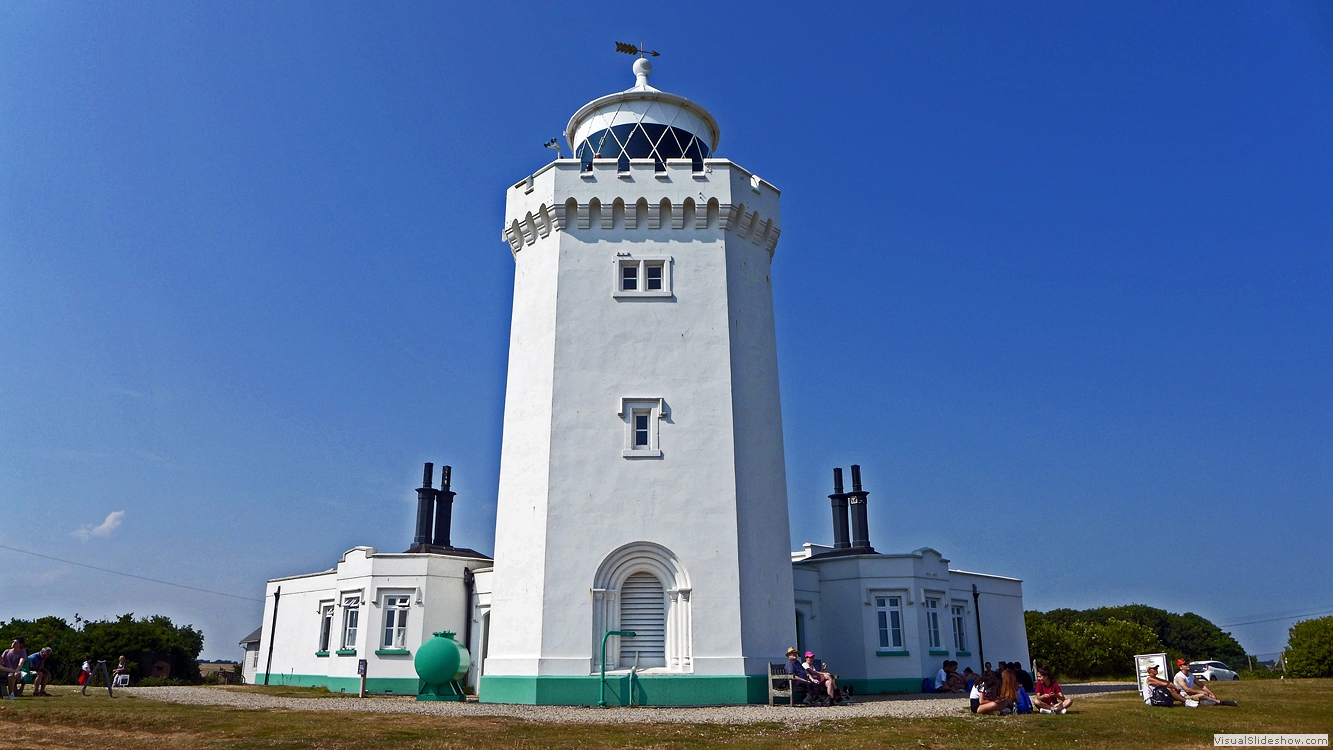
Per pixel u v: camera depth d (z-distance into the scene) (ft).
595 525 74.69
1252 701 69.31
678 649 72.49
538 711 65.77
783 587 78.79
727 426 77.87
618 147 90.07
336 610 105.60
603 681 70.49
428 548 109.19
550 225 83.76
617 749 46.78
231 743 48.37
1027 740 50.70
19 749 47.11
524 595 75.10
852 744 48.96
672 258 82.28
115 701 69.56
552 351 79.41
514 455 80.89
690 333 80.23
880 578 104.83
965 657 111.96
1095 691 101.76
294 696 85.40
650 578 75.36
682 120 92.32
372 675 96.43
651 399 78.02
